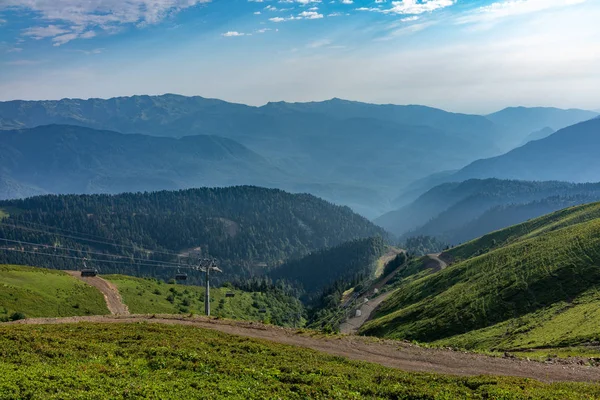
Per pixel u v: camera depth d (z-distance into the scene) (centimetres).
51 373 2920
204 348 4225
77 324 5141
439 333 8481
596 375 4016
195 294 15362
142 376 3178
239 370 3497
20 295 9181
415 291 14412
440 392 3303
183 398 2745
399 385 3456
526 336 6275
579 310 6606
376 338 5472
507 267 10381
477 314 8450
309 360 4166
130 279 14012
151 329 4928
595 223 10750
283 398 2967
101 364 3384
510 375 4044
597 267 8069
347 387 3350
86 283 11612
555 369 4194
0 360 3272
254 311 17288
